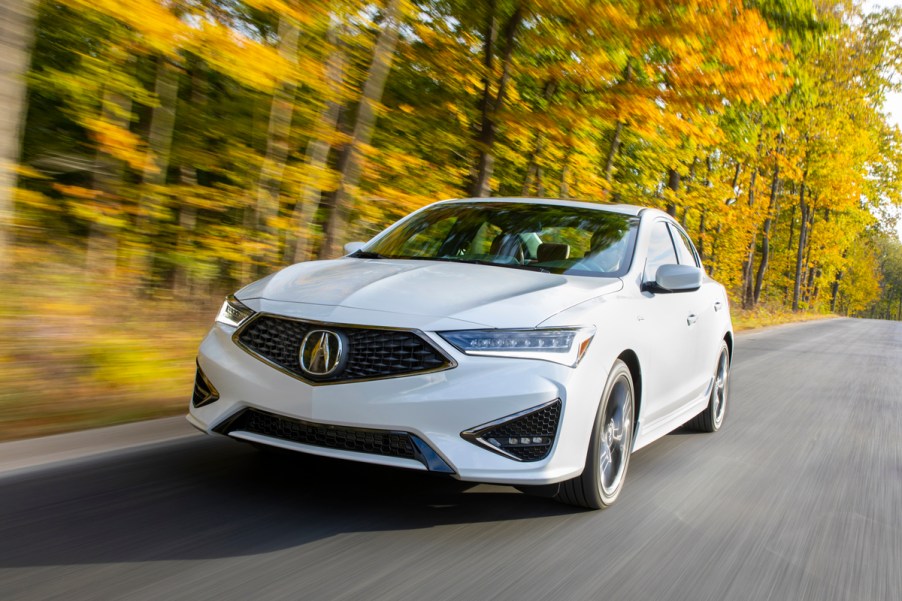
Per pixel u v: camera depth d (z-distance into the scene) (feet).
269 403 10.11
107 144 26.58
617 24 30.89
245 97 31.86
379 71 29.01
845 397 27.78
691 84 32.83
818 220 158.30
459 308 10.28
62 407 14.71
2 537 8.70
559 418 10.12
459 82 36.83
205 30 20.72
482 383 9.75
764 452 17.42
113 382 16.81
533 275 12.16
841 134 113.91
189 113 32.73
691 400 17.15
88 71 29.96
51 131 33.65
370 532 9.75
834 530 11.88
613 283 12.54
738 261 102.58
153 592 7.52
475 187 38.11
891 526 12.38
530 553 9.55
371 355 9.87
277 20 24.61
